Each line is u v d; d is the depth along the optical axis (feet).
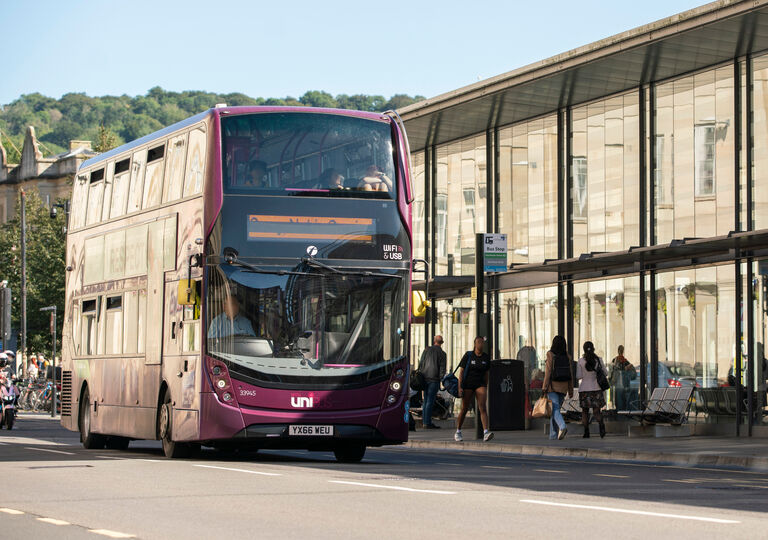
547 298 119.34
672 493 50.24
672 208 104.17
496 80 110.73
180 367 72.23
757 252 94.99
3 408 129.80
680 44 94.12
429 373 116.98
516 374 111.86
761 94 95.91
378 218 71.51
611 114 111.75
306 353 69.21
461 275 134.41
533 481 56.49
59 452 83.66
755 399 95.66
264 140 70.54
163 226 76.59
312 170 70.95
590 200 114.21
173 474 59.21
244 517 40.06
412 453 88.69
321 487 51.24
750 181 96.48
